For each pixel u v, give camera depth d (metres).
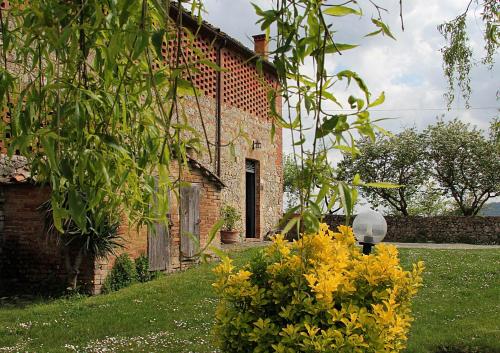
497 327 6.09
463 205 24.73
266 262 3.32
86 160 1.37
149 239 9.14
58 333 5.81
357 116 1.34
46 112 1.74
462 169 24.14
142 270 8.95
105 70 1.67
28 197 8.26
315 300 2.94
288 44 1.36
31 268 8.23
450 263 10.92
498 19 3.49
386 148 24.64
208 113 12.96
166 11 1.36
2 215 8.40
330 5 1.37
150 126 1.90
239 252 11.80
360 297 3.03
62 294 7.93
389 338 2.90
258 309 3.14
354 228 5.78
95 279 8.01
